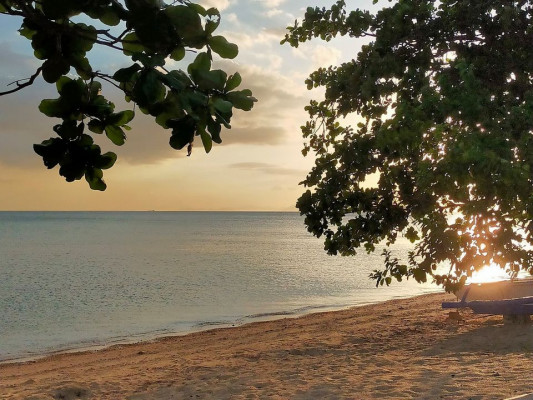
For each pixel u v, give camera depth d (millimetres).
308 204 8508
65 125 2137
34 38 2053
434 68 7176
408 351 12820
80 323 24875
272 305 28531
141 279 41281
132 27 1849
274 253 67250
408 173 7516
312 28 8859
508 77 6422
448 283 7418
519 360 10586
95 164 2201
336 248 8688
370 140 7961
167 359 15328
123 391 10945
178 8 1821
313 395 9281
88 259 58281
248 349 15352
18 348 19953
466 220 6590
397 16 7191
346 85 8375
